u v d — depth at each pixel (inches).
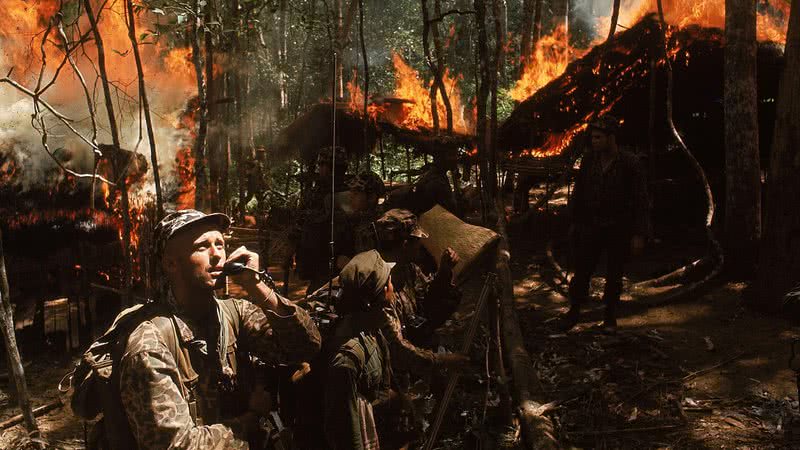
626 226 249.1
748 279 291.7
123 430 82.7
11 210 243.4
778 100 257.4
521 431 181.8
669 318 264.7
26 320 243.9
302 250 210.4
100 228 257.8
